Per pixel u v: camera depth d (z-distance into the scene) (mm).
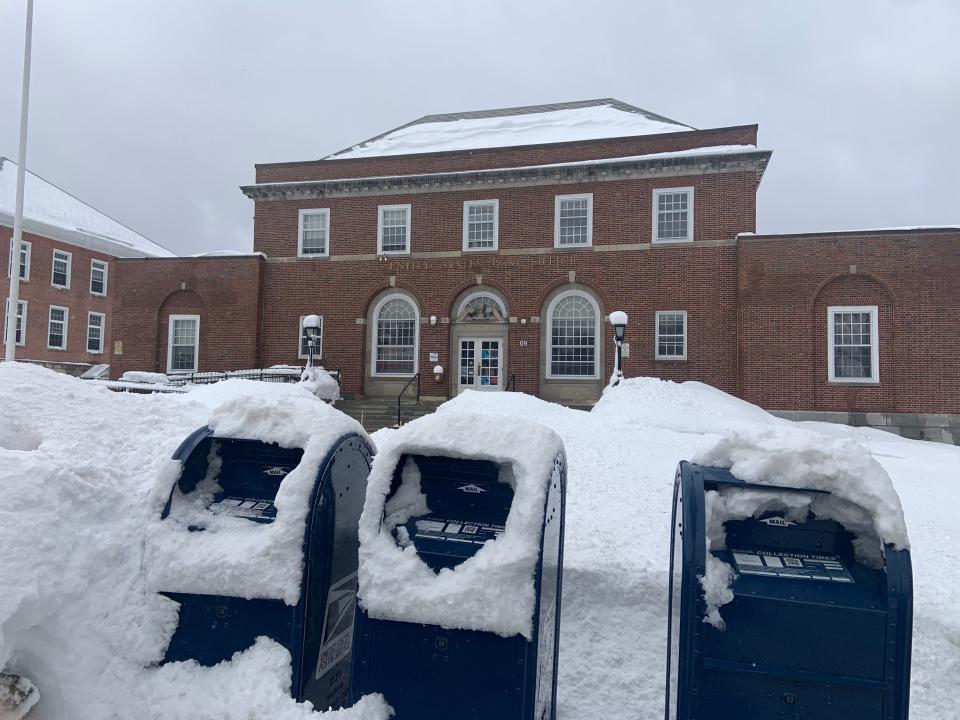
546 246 22281
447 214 23266
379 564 2881
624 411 14133
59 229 39375
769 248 19641
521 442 3041
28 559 2969
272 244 24531
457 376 22797
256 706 2877
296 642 3045
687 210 21203
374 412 21188
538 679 2797
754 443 2965
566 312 22156
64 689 2928
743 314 19734
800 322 19297
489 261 22719
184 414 5453
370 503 3035
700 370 20562
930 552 5570
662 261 21172
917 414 18344
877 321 18797
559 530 3266
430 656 2785
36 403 4316
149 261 24828
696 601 2582
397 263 23516
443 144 26141
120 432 4492
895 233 18750
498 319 22609
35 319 38094
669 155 20922
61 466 3465
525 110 28625
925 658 3830
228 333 24234
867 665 2451
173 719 2914
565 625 4070
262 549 3066
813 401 19062
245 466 3686
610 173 21719
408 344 23453
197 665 3100
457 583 2756
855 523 2805
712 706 2551
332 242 24078
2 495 3096
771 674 2512
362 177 24281
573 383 21781
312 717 2803
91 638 3080
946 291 18344
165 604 3158
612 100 27656
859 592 2553
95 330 42375
